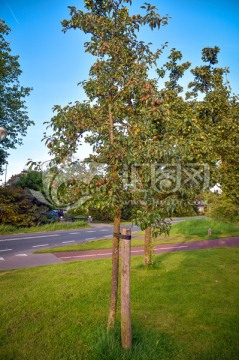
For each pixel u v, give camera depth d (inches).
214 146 349.7
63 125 175.3
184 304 230.2
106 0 179.9
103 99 189.0
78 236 761.6
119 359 146.3
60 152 166.2
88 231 883.4
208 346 165.2
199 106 356.2
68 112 176.9
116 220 180.4
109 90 184.4
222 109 408.2
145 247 360.5
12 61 956.6
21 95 1003.9
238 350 160.9
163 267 358.9
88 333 180.2
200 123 352.5
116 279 178.9
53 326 193.8
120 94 182.9
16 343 171.3
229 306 225.8
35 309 224.4
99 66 181.8
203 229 789.9
